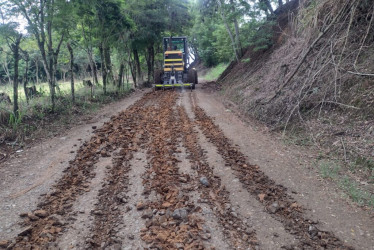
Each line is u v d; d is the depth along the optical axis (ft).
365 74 16.90
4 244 8.90
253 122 25.16
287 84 25.67
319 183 13.47
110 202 11.76
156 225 10.04
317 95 21.16
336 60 21.27
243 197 12.18
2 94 26.89
